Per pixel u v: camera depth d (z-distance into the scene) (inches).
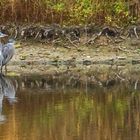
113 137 431.8
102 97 591.5
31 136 437.1
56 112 515.8
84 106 541.6
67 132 446.3
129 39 922.7
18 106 546.6
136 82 693.3
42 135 438.9
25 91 631.8
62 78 727.1
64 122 478.0
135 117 493.7
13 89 647.8
